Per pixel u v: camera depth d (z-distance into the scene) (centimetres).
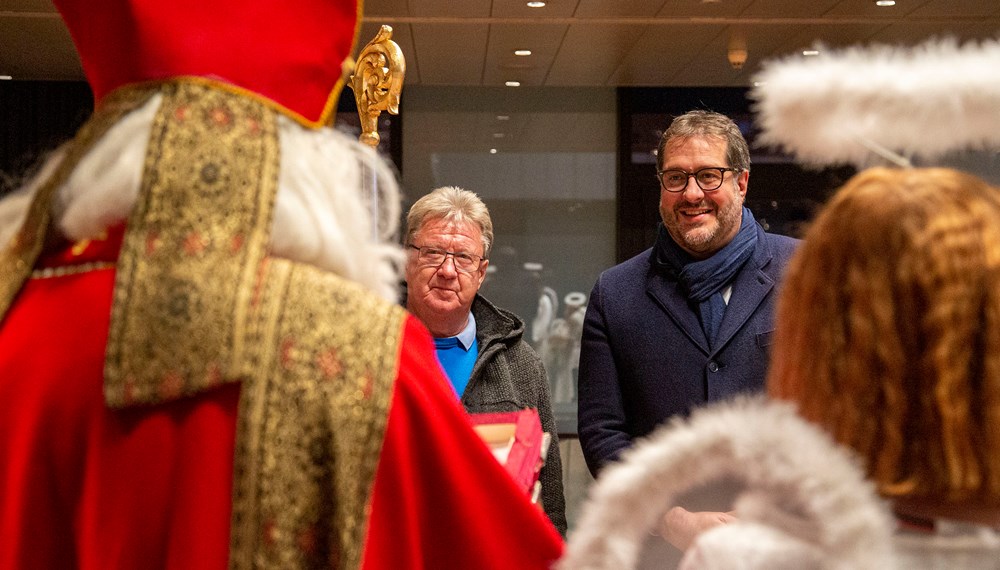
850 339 73
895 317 72
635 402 205
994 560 70
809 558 68
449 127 702
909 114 84
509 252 706
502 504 90
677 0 498
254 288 82
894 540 71
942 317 70
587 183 705
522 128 704
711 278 201
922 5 506
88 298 83
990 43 87
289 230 87
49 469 82
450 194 223
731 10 516
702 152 201
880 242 73
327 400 82
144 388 79
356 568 81
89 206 84
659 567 164
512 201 705
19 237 89
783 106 86
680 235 204
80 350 82
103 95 92
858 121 85
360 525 82
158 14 88
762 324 198
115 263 85
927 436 70
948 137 85
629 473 73
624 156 701
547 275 705
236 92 88
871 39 568
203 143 84
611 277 216
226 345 80
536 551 91
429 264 215
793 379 77
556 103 704
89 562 79
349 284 88
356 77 161
